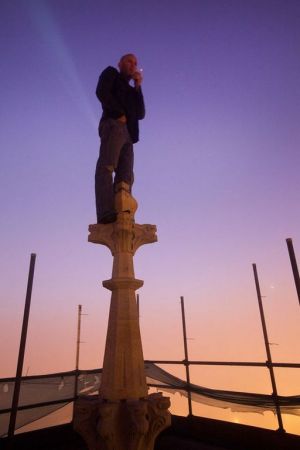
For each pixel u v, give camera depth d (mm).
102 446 2764
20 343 4438
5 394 5258
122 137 4000
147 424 2711
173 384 6816
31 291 4520
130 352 3059
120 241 3551
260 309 5969
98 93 4148
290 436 5035
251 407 5750
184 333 6898
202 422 6078
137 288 3457
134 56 4488
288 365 5273
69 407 6156
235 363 5848
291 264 4469
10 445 4117
